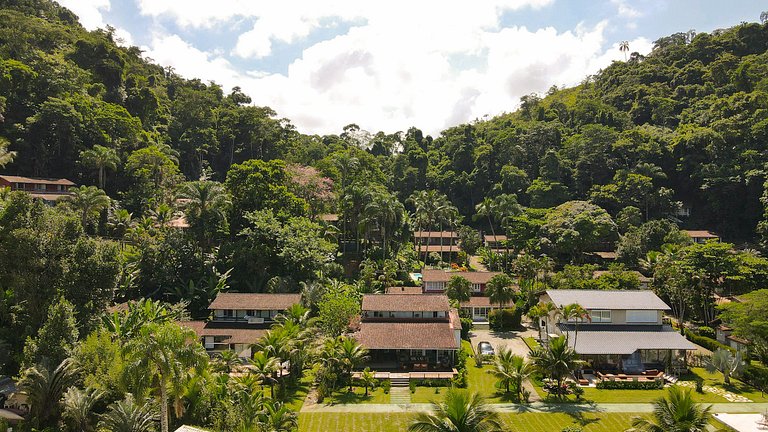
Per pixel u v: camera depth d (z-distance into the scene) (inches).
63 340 1547.7
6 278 1792.6
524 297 3166.8
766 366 2143.2
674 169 5324.8
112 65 4758.9
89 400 1393.9
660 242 4074.8
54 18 6210.6
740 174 4726.9
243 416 1408.7
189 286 2714.1
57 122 3592.5
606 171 5413.4
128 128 4119.1
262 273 3014.3
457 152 6171.3
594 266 3693.4
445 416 1144.8
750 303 2252.7
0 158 2945.4
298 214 3597.4
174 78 6727.4
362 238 4074.8
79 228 1972.2
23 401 1482.5
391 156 7194.9
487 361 2327.8
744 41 7022.6
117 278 1971.0
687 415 1216.2
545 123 6422.2
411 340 2190.0
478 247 4881.9
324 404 1845.5
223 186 3511.3
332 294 2583.7
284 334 1948.8
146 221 3297.2
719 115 5423.2
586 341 2209.6
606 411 1781.5
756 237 4571.9
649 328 2315.5
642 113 6574.8
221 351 2127.2
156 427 1366.9
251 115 5452.8
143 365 1230.3
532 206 5295.3
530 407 1819.6
